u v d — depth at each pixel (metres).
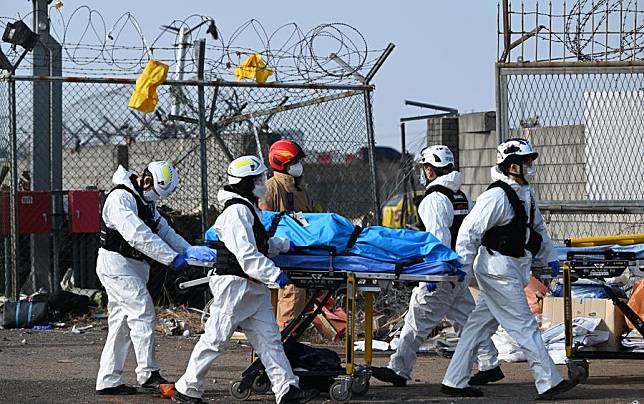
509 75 21.83
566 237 23.05
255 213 13.70
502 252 14.84
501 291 14.84
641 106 21.30
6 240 24.02
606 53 21.88
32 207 23.55
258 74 22.97
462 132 30.69
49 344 20.25
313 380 14.98
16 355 19.02
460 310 16.41
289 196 19.50
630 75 21.33
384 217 37.28
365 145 23.92
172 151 28.66
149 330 15.13
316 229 14.23
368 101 23.50
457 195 16.27
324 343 20.48
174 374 17.28
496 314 15.01
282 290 19.62
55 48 24.23
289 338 14.83
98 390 15.20
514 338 14.86
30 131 25.69
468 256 14.63
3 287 25.23
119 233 15.07
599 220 22.84
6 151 24.70
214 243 14.67
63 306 22.95
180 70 23.34
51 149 24.42
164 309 23.48
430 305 16.03
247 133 25.36
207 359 13.91
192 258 14.65
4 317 22.28
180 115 25.28
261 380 15.02
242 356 19.19
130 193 15.05
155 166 15.26
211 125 24.25
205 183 22.89
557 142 22.11
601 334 18.44
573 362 15.40
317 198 25.05
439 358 19.30
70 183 31.92
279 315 19.66
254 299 13.87
